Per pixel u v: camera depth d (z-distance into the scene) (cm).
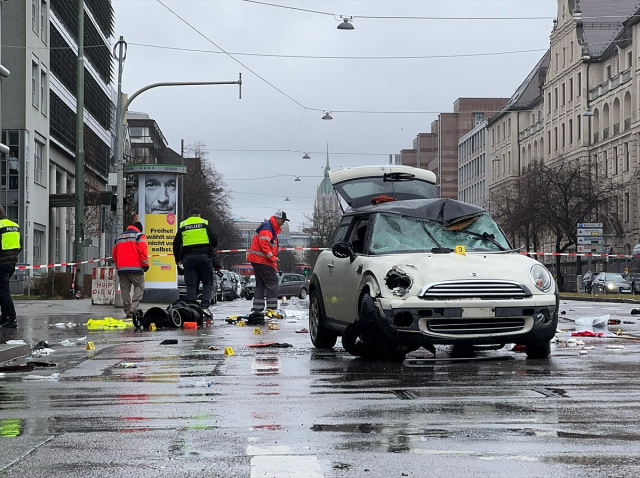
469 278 1061
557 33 9244
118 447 583
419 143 18625
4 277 1825
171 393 844
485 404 737
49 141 5200
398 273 1073
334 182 2511
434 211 1212
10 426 670
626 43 7625
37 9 4769
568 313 2473
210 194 9506
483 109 15938
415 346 1095
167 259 3009
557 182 6625
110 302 3070
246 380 936
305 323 1984
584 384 863
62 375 1011
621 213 7275
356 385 880
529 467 512
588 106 8394
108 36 7100
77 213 3725
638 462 522
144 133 11975
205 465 527
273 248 2008
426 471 505
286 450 565
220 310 2930
